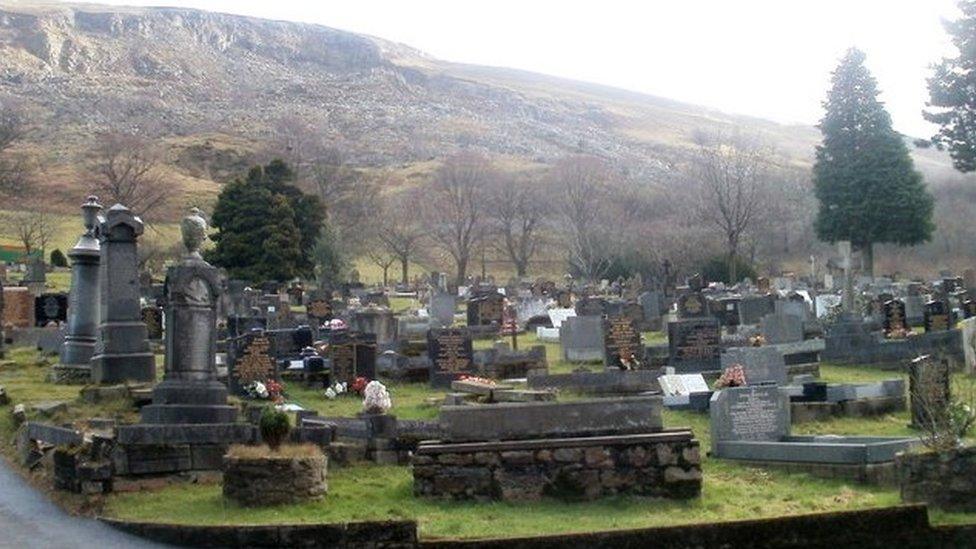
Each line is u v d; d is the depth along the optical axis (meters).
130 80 192.62
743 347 26.44
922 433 18.03
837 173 72.31
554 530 13.27
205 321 18.41
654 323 40.66
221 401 18.02
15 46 195.00
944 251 91.19
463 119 187.62
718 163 83.38
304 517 13.84
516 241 102.69
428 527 13.50
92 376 24.16
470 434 15.23
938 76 63.22
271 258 65.69
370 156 151.50
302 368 26.69
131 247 24.22
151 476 15.72
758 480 16.23
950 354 28.53
